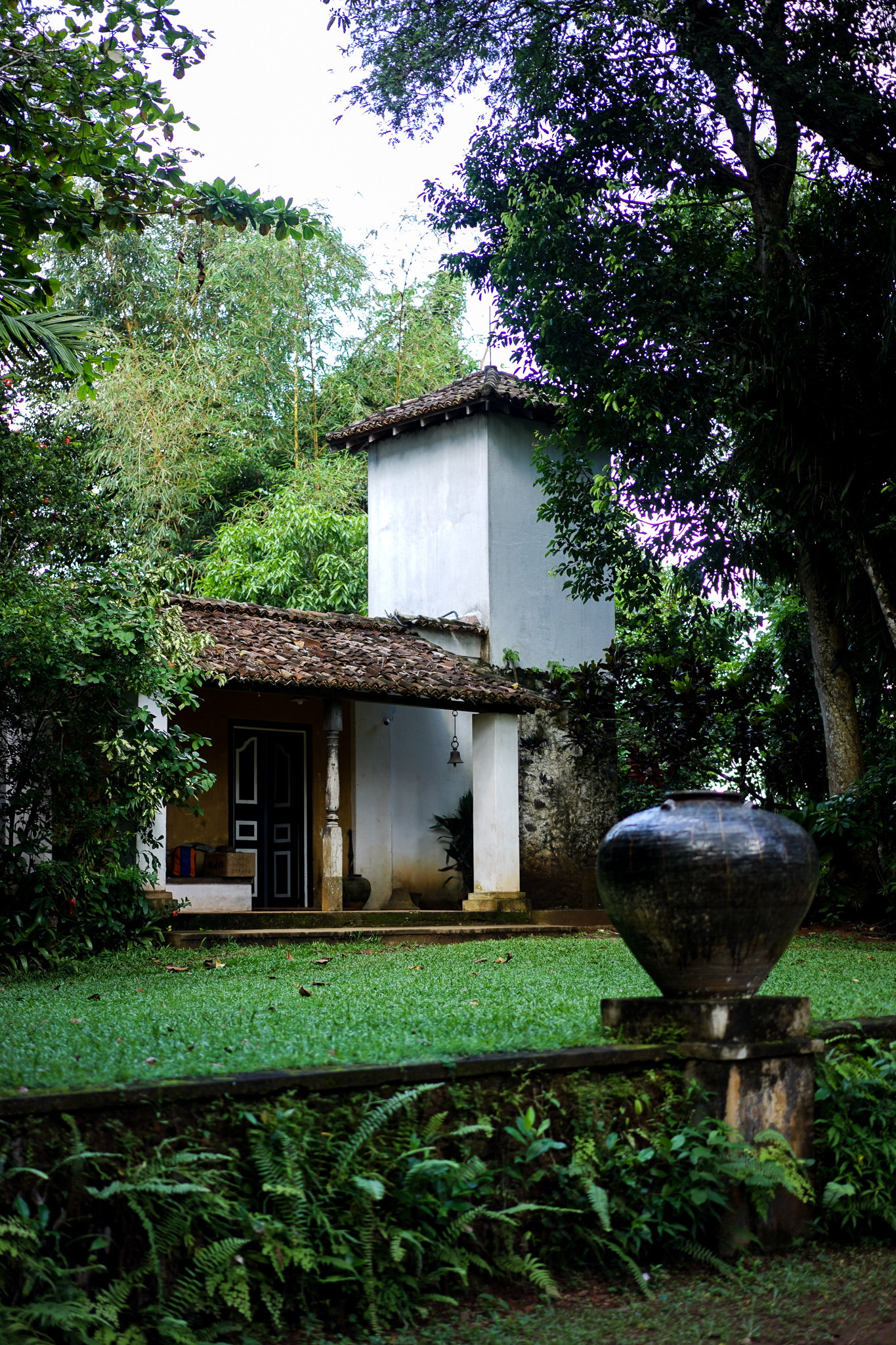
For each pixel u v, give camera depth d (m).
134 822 10.80
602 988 7.02
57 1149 3.15
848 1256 4.24
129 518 13.94
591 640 17.17
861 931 12.99
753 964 4.40
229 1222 3.34
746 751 15.80
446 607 16.58
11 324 8.29
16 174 7.68
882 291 11.84
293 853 15.62
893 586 12.60
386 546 17.58
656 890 4.37
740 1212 4.12
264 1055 3.98
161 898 11.09
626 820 4.64
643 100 12.32
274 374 23.27
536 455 14.54
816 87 11.37
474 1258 3.68
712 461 12.52
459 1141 3.78
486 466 16.20
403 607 17.20
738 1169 4.02
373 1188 3.38
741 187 13.05
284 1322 3.38
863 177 12.23
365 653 14.30
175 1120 3.35
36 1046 4.32
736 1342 3.42
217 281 22.27
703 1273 4.01
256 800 15.41
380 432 17.36
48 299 8.64
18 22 7.57
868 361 11.82
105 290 22.41
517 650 16.25
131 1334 3.07
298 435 23.77
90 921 10.04
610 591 14.78
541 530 16.73
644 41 12.16
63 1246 3.13
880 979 7.86
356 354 23.88
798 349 11.49
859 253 12.09
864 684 14.48
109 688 10.26
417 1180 3.63
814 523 12.59
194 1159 3.27
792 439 11.92
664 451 12.41
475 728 14.87
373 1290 3.44
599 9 12.02
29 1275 2.98
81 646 9.78
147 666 10.51
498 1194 3.84
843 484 12.14
